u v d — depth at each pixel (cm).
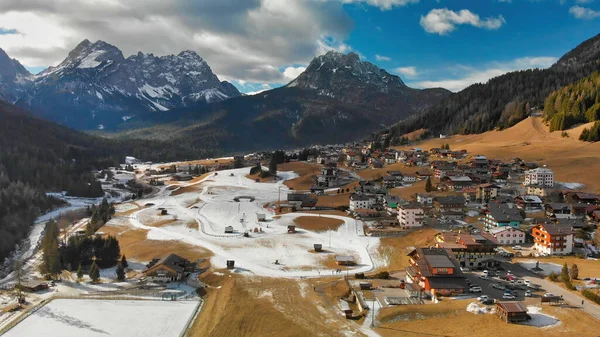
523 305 7925
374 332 8006
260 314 9094
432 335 7625
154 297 10719
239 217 19375
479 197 18725
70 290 11406
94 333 8988
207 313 9681
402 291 9925
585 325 7412
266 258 13412
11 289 11644
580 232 13075
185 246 14912
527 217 15275
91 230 17812
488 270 10619
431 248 10488
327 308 9288
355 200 18800
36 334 8975
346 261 12688
